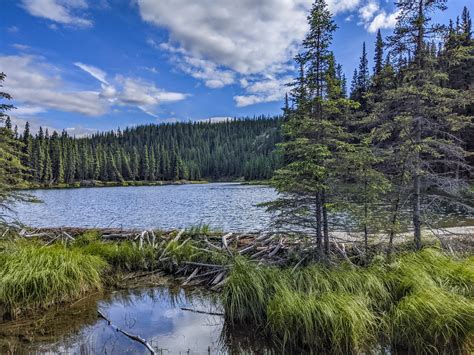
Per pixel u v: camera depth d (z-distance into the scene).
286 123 6.78
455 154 7.10
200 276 8.12
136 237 10.39
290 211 6.85
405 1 7.35
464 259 6.68
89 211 25.42
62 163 72.88
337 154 6.67
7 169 9.05
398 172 7.74
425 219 7.51
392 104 7.59
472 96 6.75
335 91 6.59
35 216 22.59
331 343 4.56
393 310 4.96
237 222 18.09
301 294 5.30
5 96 8.50
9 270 6.19
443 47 7.25
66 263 6.98
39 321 5.76
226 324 5.66
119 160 87.88
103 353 4.67
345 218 7.29
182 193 47.03
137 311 6.30
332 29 6.47
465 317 4.37
